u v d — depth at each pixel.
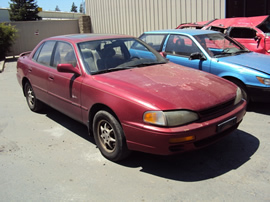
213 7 10.34
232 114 3.36
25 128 4.96
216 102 3.25
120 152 3.43
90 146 4.14
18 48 19.14
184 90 3.36
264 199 2.76
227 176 3.19
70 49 4.42
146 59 4.59
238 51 6.03
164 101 3.09
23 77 5.82
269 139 4.07
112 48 4.49
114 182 3.18
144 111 3.07
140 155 3.78
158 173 3.33
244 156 3.62
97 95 3.60
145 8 13.31
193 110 3.06
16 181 3.28
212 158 3.61
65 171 3.46
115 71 4.05
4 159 3.83
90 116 3.87
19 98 7.09
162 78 3.74
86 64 4.07
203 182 3.09
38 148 4.14
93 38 4.59
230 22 8.41
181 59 6.14
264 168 3.31
